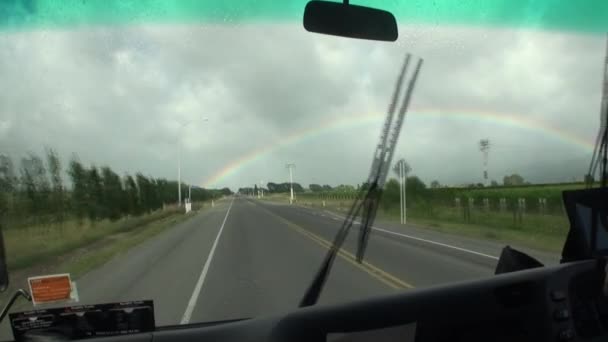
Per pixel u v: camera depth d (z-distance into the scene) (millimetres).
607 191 2855
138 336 2193
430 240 13898
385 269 7766
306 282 7074
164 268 8367
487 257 10359
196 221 23938
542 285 2607
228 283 7109
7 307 2262
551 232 12773
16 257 3314
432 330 2514
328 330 2383
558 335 2496
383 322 2467
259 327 2363
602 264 2672
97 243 6262
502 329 2602
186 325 2486
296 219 19562
